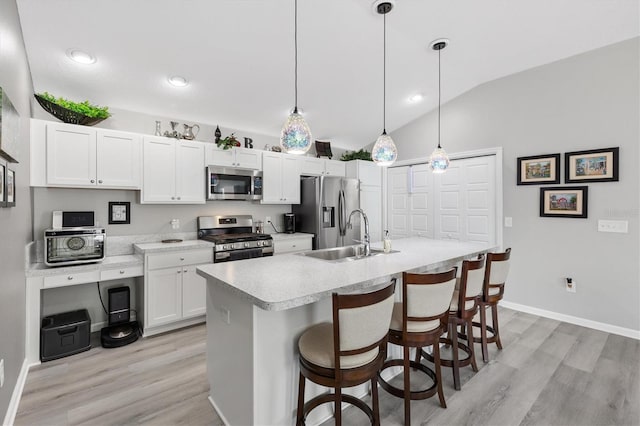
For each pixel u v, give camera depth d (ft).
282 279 5.68
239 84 10.75
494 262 7.98
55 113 8.91
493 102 12.71
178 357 8.43
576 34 9.52
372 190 16.69
